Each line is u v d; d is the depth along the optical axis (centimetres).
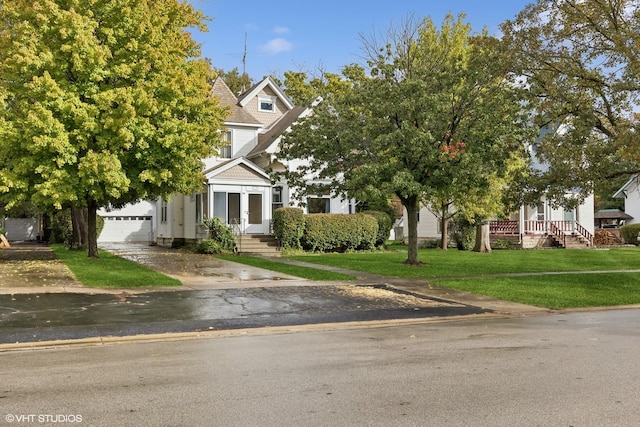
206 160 3116
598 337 945
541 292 1517
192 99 1988
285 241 2769
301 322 1079
